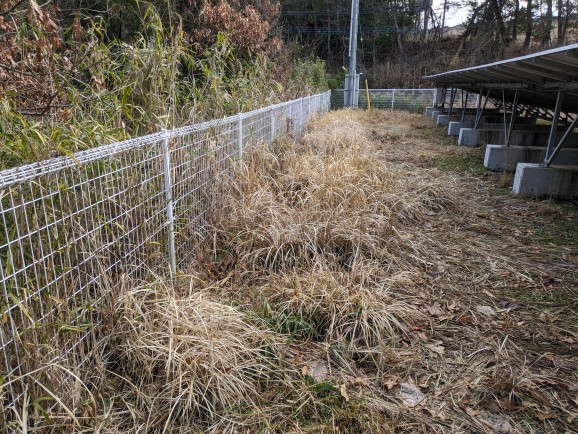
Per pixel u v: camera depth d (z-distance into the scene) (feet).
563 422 6.15
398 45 93.71
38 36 8.33
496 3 86.33
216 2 28.78
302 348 7.66
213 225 11.43
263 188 13.04
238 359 6.84
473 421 6.16
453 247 12.16
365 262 10.55
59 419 5.29
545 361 7.44
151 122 10.78
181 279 8.58
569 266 11.02
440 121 42.78
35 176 5.17
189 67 13.39
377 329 7.91
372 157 18.35
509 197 17.20
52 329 5.59
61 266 5.80
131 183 7.35
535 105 32.65
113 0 23.75
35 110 10.03
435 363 7.39
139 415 5.86
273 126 18.92
